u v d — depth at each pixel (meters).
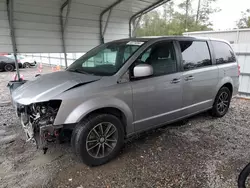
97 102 2.44
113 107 2.59
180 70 3.26
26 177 2.37
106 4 6.21
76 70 3.22
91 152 2.54
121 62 2.83
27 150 2.97
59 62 15.55
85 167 2.58
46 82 2.75
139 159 2.75
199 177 2.38
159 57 3.04
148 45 2.96
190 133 3.57
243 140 3.33
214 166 2.59
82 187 2.21
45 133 2.29
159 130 3.69
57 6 5.54
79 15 6.10
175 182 2.29
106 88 2.53
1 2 4.69
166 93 3.10
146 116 2.97
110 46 3.33
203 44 3.76
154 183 2.28
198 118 4.32
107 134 2.64
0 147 3.04
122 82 2.65
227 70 4.16
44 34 5.55
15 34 5.05
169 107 3.22
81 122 2.44
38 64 18.67
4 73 13.60
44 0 5.22
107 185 2.25
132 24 7.63
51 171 2.48
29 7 5.11
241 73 6.10
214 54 3.93
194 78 3.46
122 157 2.80
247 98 6.02
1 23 4.80
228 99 4.44
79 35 6.29
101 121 2.54
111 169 2.54
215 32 12.05
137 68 2.61
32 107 2.51
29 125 2.48
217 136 3.46
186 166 2.59
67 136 2.57
